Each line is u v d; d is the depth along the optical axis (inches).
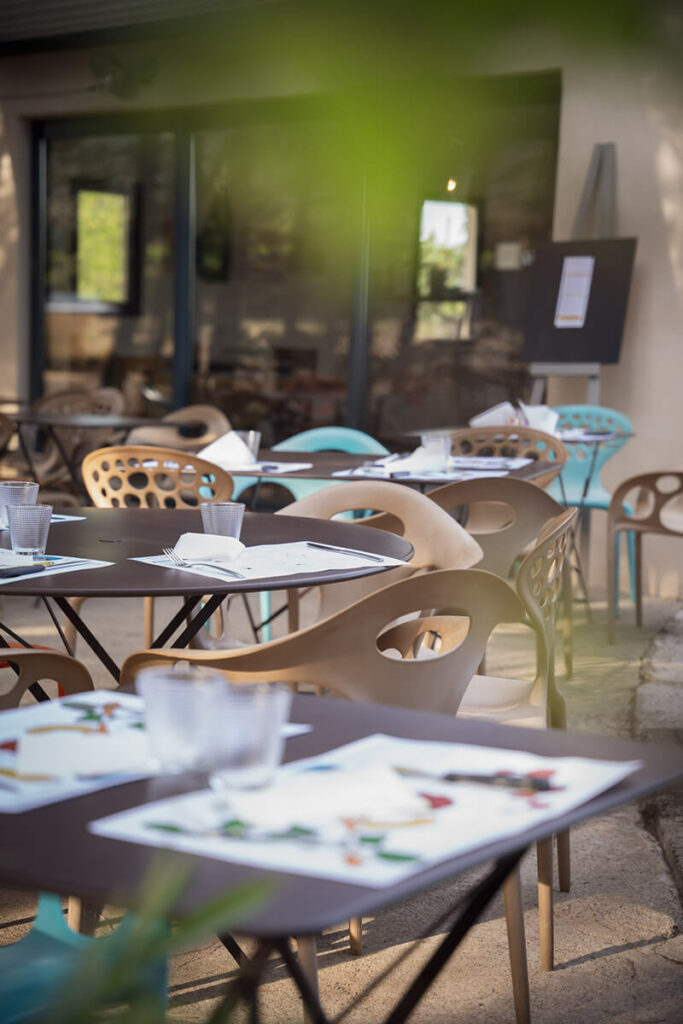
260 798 35.9
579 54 248.4
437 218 276.8
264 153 298.5
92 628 206.7
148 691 38.0
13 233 331.9
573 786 36.9
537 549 88.7
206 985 83.4
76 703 47.0
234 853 31.6
